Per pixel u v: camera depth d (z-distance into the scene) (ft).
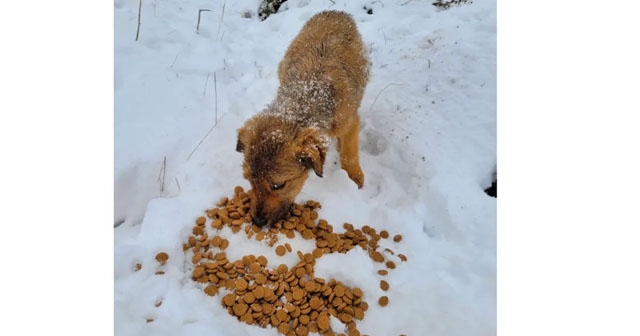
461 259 2.23
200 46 3.65
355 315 1.91
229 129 2.82
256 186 1.94
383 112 3.17
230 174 2.51
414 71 3.54
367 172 2.82
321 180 2.52
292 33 3.95
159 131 2.74
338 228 2.29
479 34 3.81
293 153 1.92
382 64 3.68
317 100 2.13
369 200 2.59
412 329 1.91
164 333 1.71
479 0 4.24
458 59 3.59
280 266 1.99
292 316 1.87
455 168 2.75
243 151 2.06
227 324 1.77
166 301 1.84
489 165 2.81
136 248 2.01
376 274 2.07
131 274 1.95
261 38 3.92
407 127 3.03
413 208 2.54
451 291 2.02
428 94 3.31
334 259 2.05
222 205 2.31
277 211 2.04
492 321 1.92
